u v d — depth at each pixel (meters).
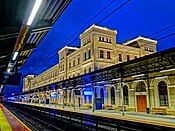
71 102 45.25
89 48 38.41
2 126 17.58
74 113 16.19
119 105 30.73
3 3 5.76
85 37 40.31
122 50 39.84
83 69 40.44
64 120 18.16
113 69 20.30
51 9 7.34
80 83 28.28
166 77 23.25
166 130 8.19
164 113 23.11
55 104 54.72
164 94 23.78
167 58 15.05
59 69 54.41
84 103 39.44
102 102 34.34
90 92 31.70
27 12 5.77
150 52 44.19
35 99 66.56
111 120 11.56
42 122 20.66
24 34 7.10
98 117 12.84
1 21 6.70
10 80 18.73
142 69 18.69
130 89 28.75
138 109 27.41
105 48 37.81
